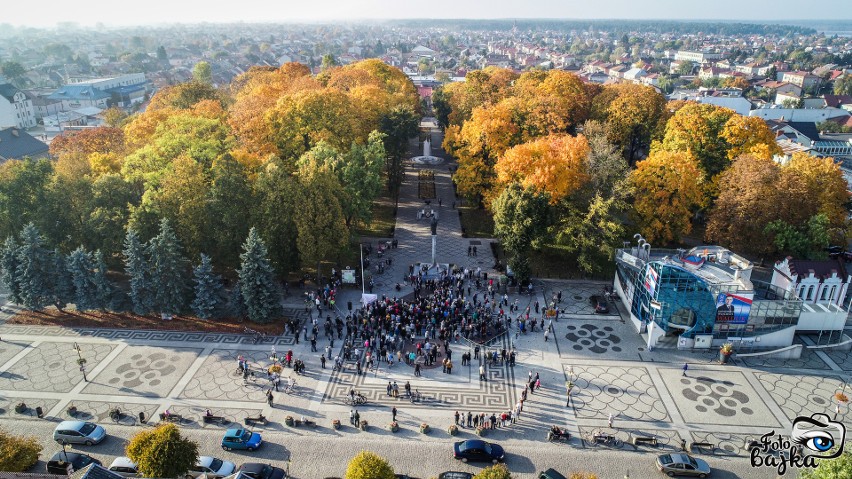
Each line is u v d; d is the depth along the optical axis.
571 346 68.25
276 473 46.84
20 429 52.78
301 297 78.75
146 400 57.28
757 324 67.38
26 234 70.50
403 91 162.25
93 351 65.75
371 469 41.72
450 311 72.62
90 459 47.94
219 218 77.19
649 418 55.84
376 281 83.69
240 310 71.19
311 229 76.62
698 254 74.56
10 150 136.75
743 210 83.19
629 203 91.88
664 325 67.81
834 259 83.12
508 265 82.56
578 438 53.19
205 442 51.75
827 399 58.91
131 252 69.88
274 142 104.06
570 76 145.38
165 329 70.62
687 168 84.31
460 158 107.31
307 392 59.25
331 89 116.12
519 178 89.56
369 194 93.31
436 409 57.03
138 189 83.56
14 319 72.50
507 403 58.00
